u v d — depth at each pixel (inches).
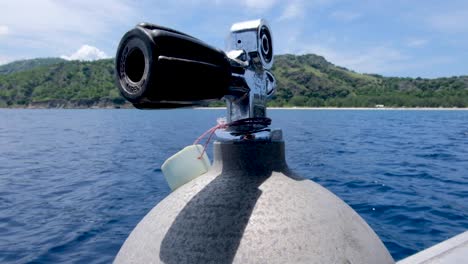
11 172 442.0
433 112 3132.4
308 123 1451.8
